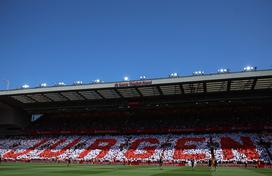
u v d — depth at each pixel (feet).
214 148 220.23
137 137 264.52
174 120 279.90
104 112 303.48
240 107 272.92
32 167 166.20
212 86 216.13
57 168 159.74
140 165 203.00
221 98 236.22
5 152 265.75
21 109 293.02
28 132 297.12
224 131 250.98
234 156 203.82
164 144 241.55
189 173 126.72
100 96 246.88
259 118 257.55
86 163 227.40
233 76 197.67
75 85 231.09
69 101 263.08
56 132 290.56
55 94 245.24
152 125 275.59
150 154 227.40
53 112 308.40
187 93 232.73
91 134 285.23
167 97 243.19
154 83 213.05
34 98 258.37
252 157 200.03
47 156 249.55
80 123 300.81
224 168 173.37
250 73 194.80
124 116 303.68
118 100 254.88
